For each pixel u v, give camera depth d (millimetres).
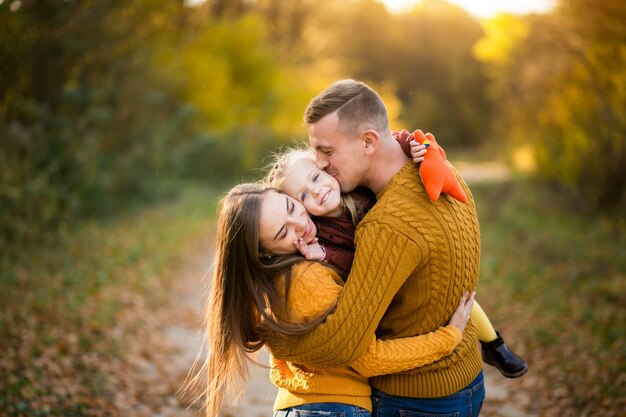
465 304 2348
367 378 2385
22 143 8930
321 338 2166
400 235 2162
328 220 2393
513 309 7188
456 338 2258
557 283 7957
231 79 25125
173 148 18422
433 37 58031
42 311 6082
